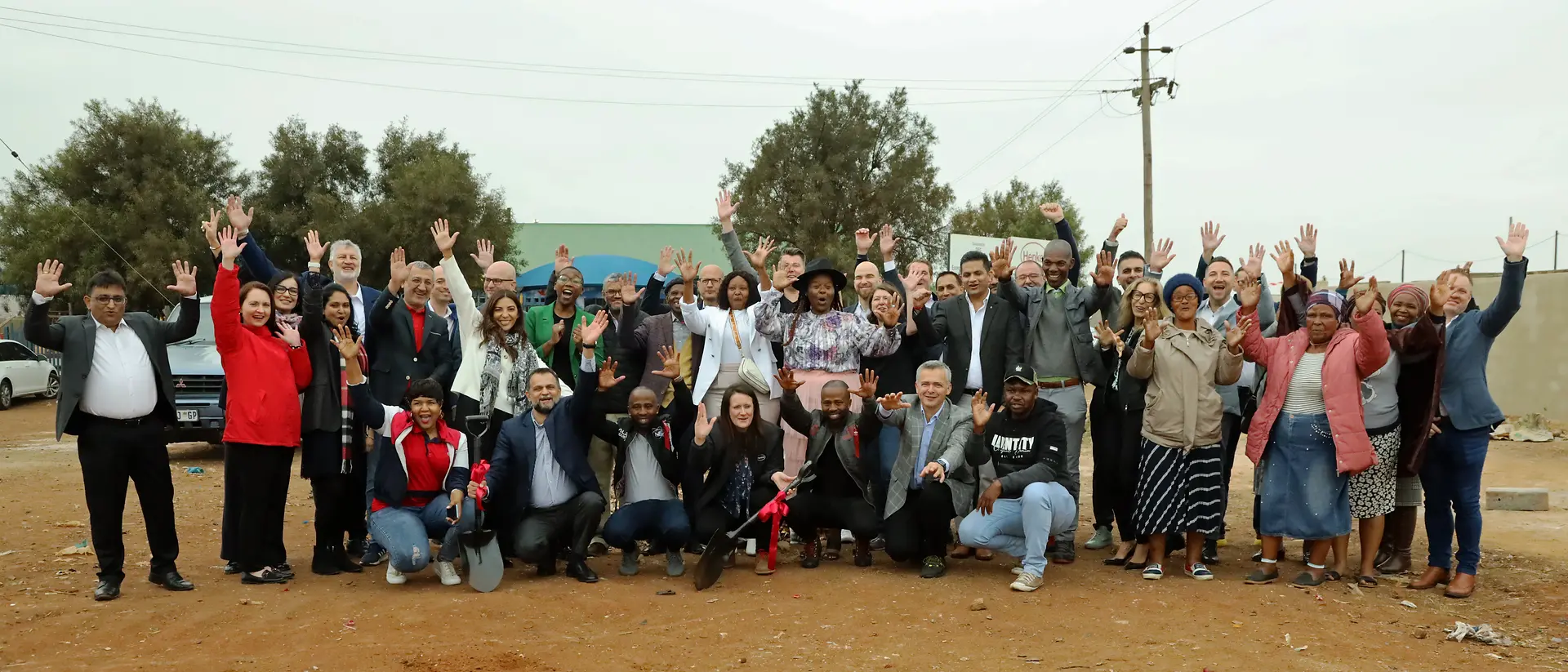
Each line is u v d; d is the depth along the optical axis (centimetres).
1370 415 702
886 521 743
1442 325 679
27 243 3138
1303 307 766
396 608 624
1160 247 881
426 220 3409
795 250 848
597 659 540
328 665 523
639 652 553
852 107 3800
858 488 753
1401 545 753
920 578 723
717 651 555
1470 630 593
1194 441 715
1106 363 796
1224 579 731
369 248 3438
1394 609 653
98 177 3225
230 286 669
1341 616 630
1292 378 714
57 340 639
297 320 730
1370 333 669
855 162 3741
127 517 959
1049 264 828
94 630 580
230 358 686
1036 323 828
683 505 744
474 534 666
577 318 867
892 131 3828
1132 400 775
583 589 684
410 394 699
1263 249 842
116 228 3108
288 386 697
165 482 677
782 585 701
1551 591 699
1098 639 578
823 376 814
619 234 4569
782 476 732
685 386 819
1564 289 1866
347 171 3650
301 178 3544
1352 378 692
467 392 780
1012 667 530
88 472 647
